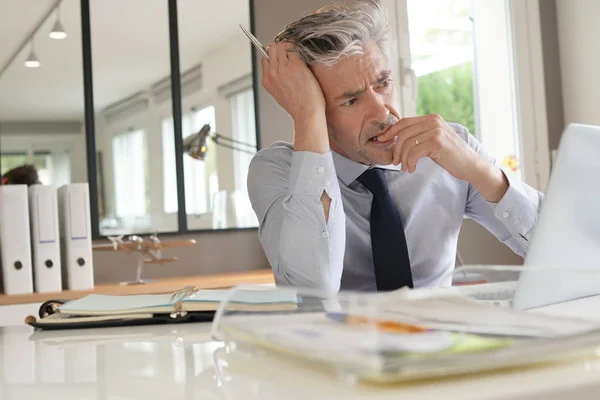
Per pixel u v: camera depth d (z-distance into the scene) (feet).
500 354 1.27
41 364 2.06
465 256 11.97
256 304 1.96
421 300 1.84
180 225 10.20
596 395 1.24
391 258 4.62
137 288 8.63
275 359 1.64
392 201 4.77
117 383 1.66
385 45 4.88
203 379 1.60
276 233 4.94
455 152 4.51
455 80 12.58
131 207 9.91
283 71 4.78
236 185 10.54
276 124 10.83
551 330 1.48
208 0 10.45
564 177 2.61
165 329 2.78
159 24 10.15
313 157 4.65
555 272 2.37
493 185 4.62
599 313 2.18
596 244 2.58
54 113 9.50
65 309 3.05
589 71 12.61
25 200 8.26
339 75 4.72
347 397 1.20
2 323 7.91
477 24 12.74
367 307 1.78
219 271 10.43
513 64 13.00
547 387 1.20
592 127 2.66
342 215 4.72
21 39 9.39
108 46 9.82
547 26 13.08
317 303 1.97
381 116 4.71
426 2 12.30
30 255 8.29
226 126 10.50
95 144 9.70
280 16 10.89
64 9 9.62
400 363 1.21
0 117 9.23
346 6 4.92
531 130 12.93
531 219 4.67
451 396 1.15
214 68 10.47
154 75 10.09
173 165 10.17
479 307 1.77
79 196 8.51
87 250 8.50
